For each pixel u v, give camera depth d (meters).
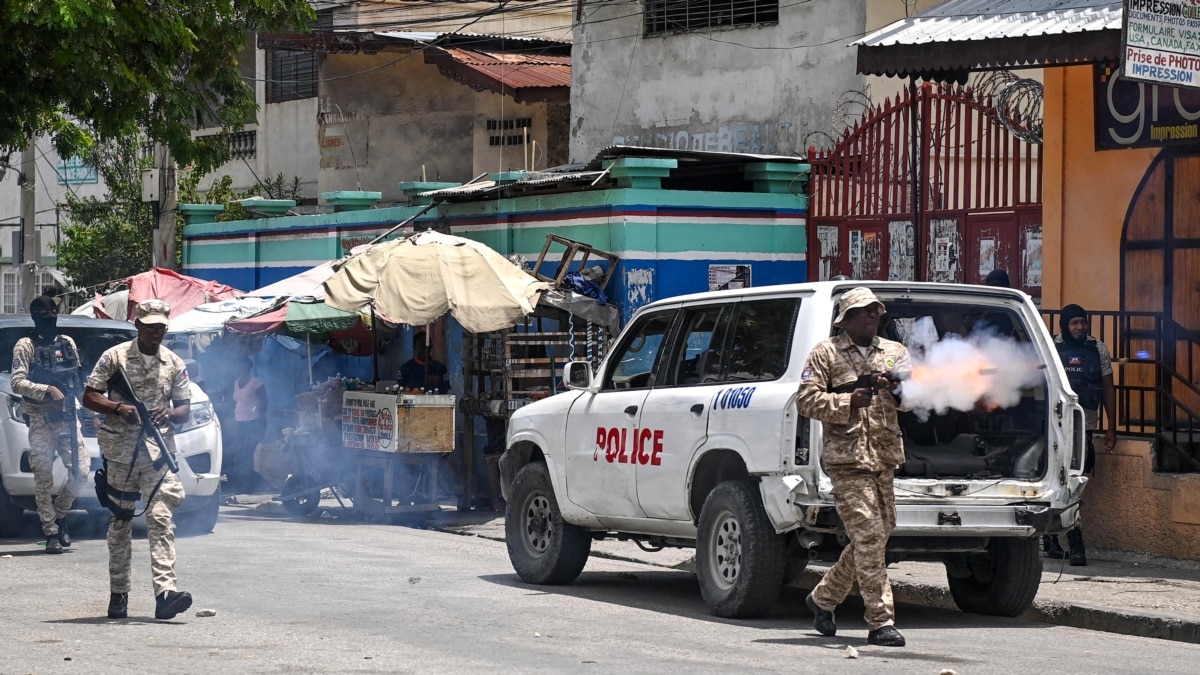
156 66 16.73
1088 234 15.37
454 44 29.86
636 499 11.55
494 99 30.08
